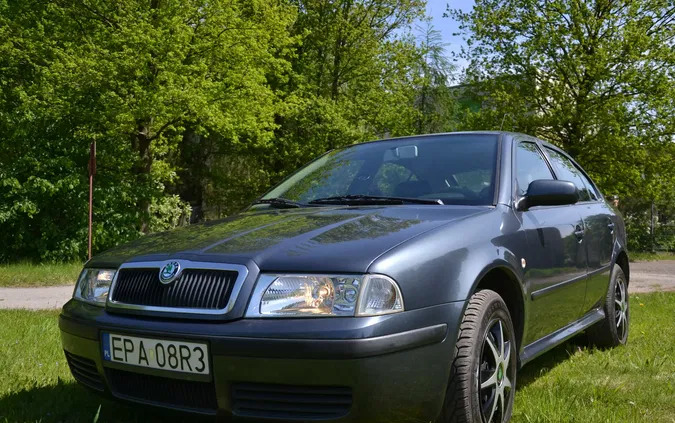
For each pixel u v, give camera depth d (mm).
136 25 14766
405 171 3779
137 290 2723
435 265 2631
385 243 2623
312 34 23969
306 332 2340
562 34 19453
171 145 18656
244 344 2379
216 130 16969
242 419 2461
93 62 14672
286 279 2475
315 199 3795
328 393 2365
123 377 2762
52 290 10547
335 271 2449
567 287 3902
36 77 16922
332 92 24938
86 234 17062
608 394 3580
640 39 18672
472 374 2656
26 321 6242
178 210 21797
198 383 2520
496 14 20828
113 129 15945
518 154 3912
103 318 2752
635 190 20859
